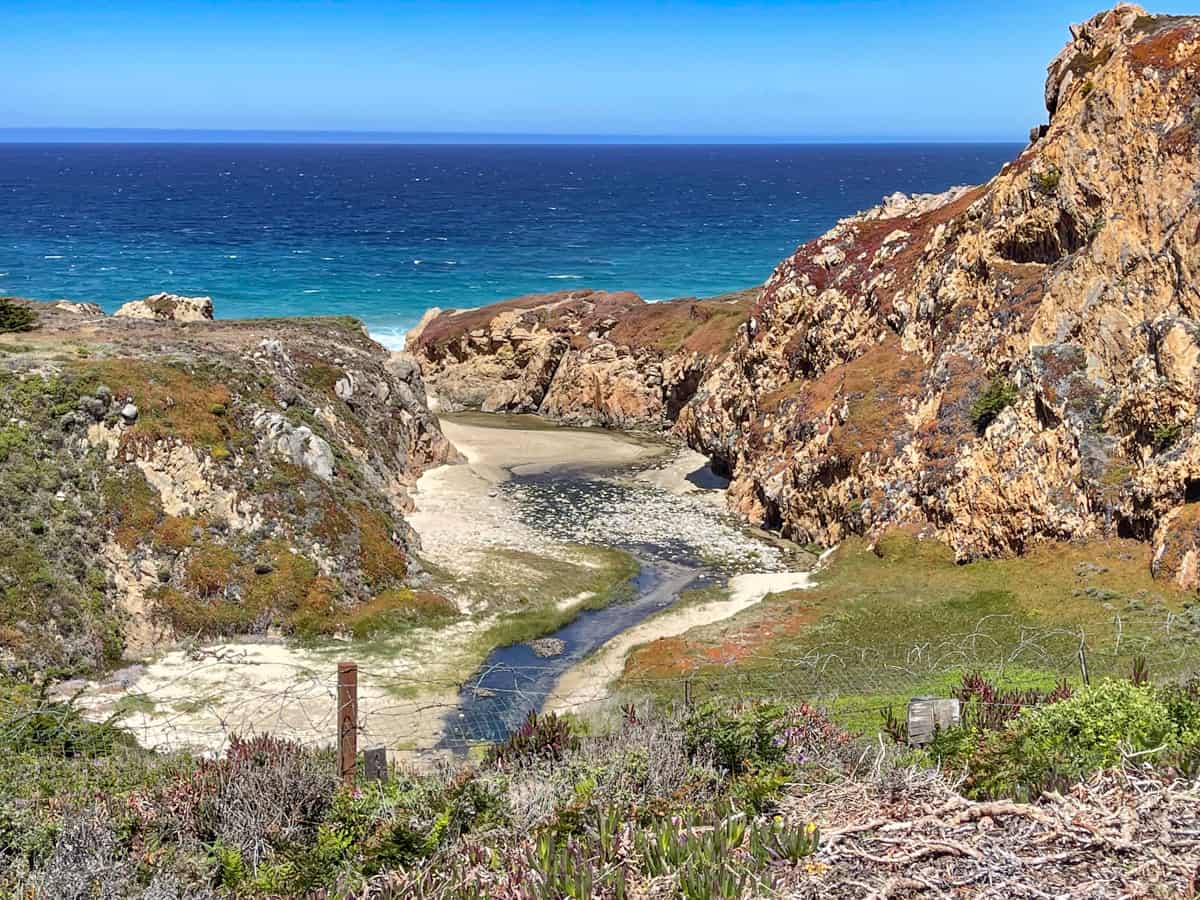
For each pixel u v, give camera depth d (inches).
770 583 1753.2
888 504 1835.6
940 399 1892.2
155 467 1647.4
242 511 1651.1
